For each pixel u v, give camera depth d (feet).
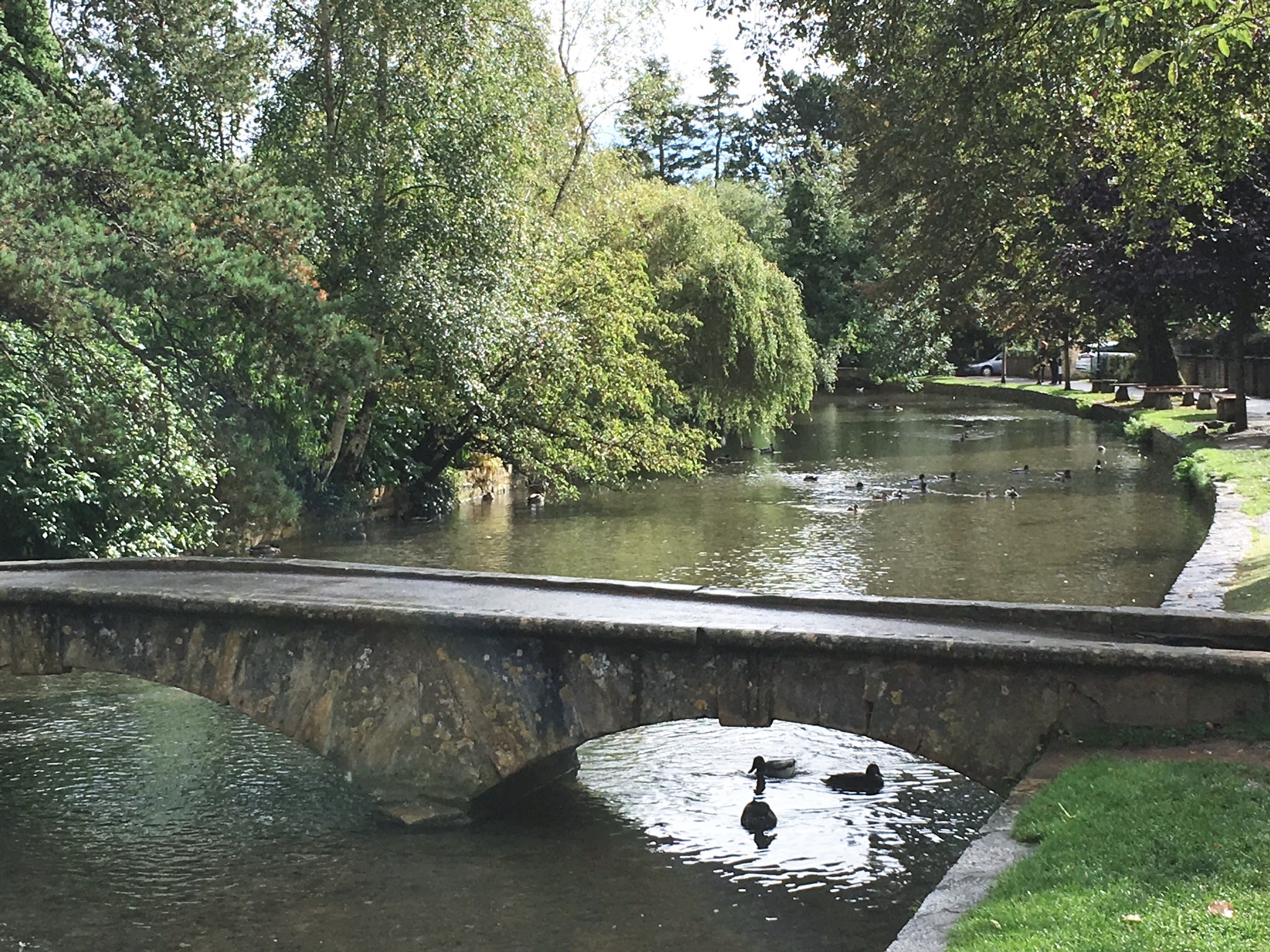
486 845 28.32
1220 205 84.74
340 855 27.86
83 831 29.78
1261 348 148.36
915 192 88.74
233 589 34.71
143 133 55.72
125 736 37.65
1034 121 55.67
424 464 90.53
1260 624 26.66
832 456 120.16
